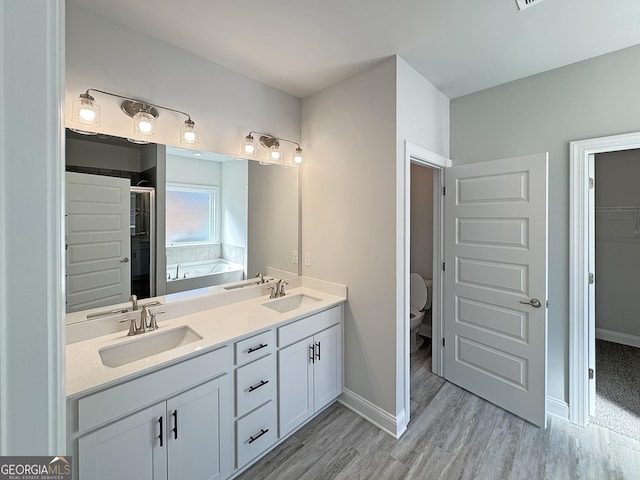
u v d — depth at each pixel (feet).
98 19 5.11
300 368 6.51
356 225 7.23
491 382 7.57
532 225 6.75
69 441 3.67
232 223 7.28
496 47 6.05
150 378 4.26
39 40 1.13
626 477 5.35
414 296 11.30
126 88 5.46
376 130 6.73
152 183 6.00
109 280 5.50
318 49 6.15
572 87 6.69
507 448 6.08
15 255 1.08
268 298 7.70
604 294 11.41
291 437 6.42
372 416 6.94
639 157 10.65
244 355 5.43
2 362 1.06
